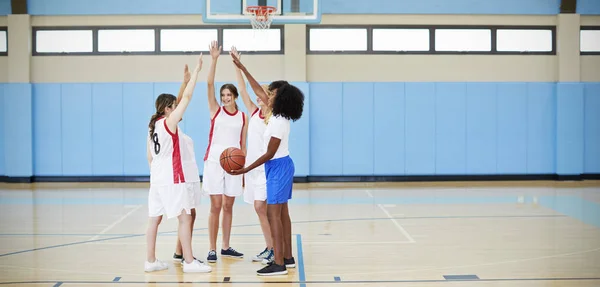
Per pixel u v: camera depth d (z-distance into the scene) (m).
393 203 9.68
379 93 12.66
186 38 12.61
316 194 10.86
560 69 12.70
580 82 12.72
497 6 12.59
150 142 5.17
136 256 5.85
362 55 12.68
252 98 12.51
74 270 5.29
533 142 12.81
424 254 5.93
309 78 12.67
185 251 5.20
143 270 5.29
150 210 5.19
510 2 12.60
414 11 12.58
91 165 12.60
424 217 8.27
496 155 12.80
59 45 12.63
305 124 12.45
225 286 4.76
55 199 10.20
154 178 5.13
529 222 7.79
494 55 12.77
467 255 5.87
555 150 12.81
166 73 12.59
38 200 10.07
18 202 9.82
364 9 12.55
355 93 12.65
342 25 12.65
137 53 12.56
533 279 4.95
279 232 5.10
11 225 7.66
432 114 12.73
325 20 12.59
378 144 12.70
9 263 5.56
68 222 7.89
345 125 12.66
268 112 5.22
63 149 12.59
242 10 10.96
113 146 12.58
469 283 4.83
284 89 4.97
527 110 12.78
